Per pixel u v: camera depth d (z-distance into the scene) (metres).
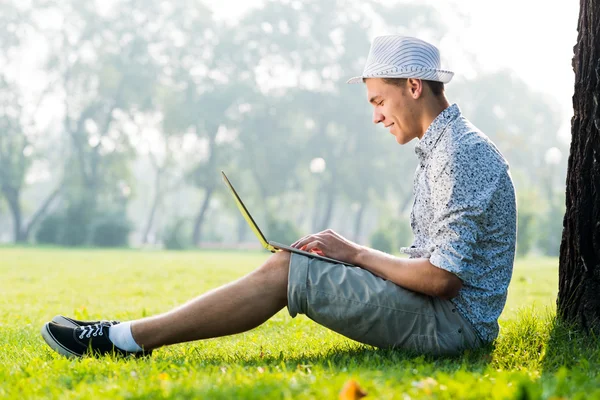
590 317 4.60
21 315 8.28
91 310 8.80
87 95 64.62
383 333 3.94
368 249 4.02
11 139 62.06
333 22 69.00
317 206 70.75
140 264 22.88
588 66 4.72
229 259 28.88
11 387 3.35
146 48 65.00
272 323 6.76
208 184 66.06
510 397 2.83
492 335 4.09
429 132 4.04
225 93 65.19
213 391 2.96
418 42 4.08
